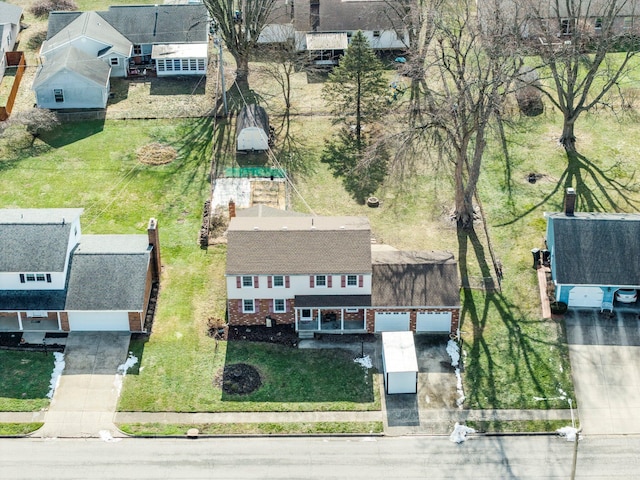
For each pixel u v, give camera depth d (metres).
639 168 74.00
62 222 59.28
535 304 61.59
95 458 51.59
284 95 80.75
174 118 80.44
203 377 56.44
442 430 53.72
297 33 89.88
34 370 56.44
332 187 72.50
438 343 59.06
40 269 57.34
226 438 53.06
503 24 63.78
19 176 72.56
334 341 59.12
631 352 58.31
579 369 57.34
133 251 60.09
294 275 57.94
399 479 50.78
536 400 55.53
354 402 55.25
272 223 61.28
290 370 57.06
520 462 51.94
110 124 79.44
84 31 84.56
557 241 60.75
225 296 61.94
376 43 90.44
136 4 98.31
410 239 66.94
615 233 60.91
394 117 79.12
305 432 53.47
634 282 59.56
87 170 73.56
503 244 66.38
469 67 72.88
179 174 73.44
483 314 60.97
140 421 53.78
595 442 53.16
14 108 81.31
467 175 73.19
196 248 65.69
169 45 87.06
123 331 59.12
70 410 54.19
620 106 81.50
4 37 86.38
